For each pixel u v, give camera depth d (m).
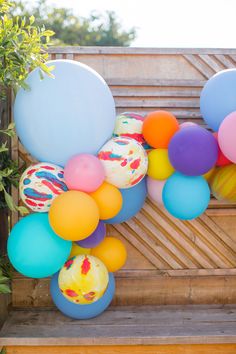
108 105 2.66
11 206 2.50
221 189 2.80
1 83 2.61
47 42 2.62
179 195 2.67
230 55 3.19
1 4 2.55
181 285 3.31
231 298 3.34
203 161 2.54
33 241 2.53
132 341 2.74
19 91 2.63
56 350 2.79
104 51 3.15
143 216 3.27
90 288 2.66
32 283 3.27
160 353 2.80
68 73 2.59
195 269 3.29
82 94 2.55
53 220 2.46
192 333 2.79
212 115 2.77
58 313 3.14
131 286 3.30
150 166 2.79
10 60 2.54
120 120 2.88
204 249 3.30
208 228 3.31
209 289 3.33
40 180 2.55
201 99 2.86
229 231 3.31
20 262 2.55
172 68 3.19
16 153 3.16
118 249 2.94
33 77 2.60
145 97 3.19
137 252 3.30
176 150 2.57
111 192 2.61
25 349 2.78
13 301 3.28
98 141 2.64
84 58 3.17
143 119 2.92
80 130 2.55
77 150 2.60
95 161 2.53
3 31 2.47
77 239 2.50
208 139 2.57
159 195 2.91
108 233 3.28
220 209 3.26
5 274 3.03
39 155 2.65
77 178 2.49
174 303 3.32
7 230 3.25
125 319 3.02
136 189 2.91
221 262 3.31
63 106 2.52
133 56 3.18
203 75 3.20
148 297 3.31
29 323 2.96
